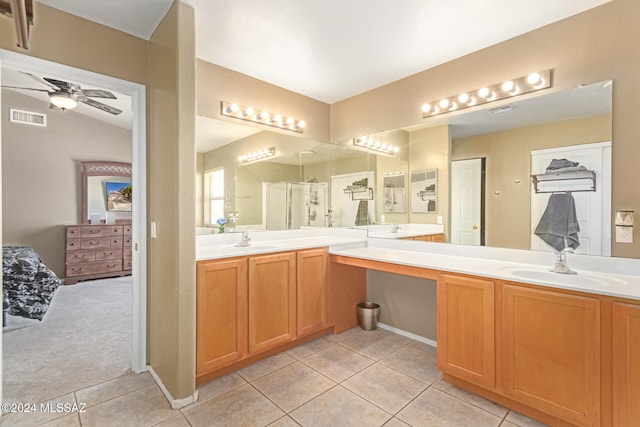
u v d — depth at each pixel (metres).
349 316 3.04
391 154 2.98
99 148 5.59
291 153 3.20
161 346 2.06
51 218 5.12
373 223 3.12
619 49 1.81
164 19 1.98
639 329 1.37
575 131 1.96
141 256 2.24
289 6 1.90
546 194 2.07
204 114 2.59
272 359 2.42
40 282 3.39
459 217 2.50
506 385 1.76
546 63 2.08
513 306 1.72
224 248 2.49
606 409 1.44
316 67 2.71
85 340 2.82
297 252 2.59
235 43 2.32
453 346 1.99
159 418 1.75
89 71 2.02
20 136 4.88
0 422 1.72
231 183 2.76
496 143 2.30
